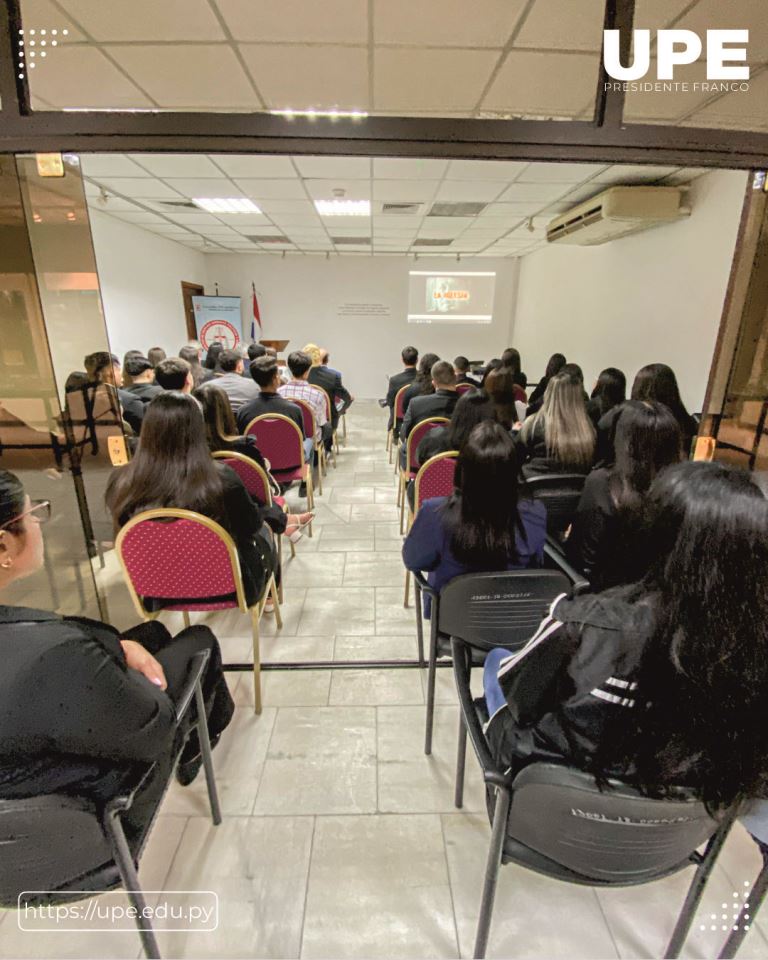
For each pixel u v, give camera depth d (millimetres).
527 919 1083
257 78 2109
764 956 1022
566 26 1748
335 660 1894
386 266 7668
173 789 1377
